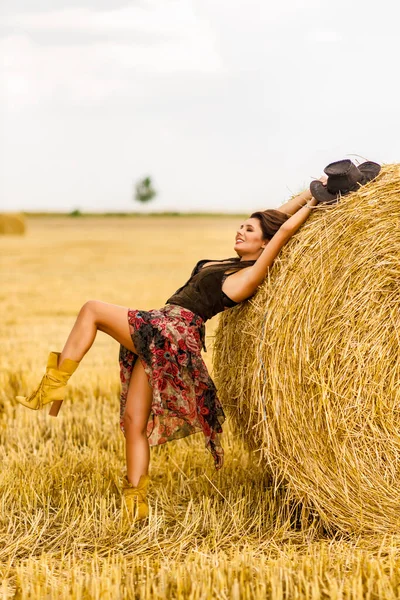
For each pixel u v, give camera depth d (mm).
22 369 7590
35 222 64312
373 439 3881
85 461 4973
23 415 6215
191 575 3191
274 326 3959
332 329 3857
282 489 4258
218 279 4266
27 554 3703
